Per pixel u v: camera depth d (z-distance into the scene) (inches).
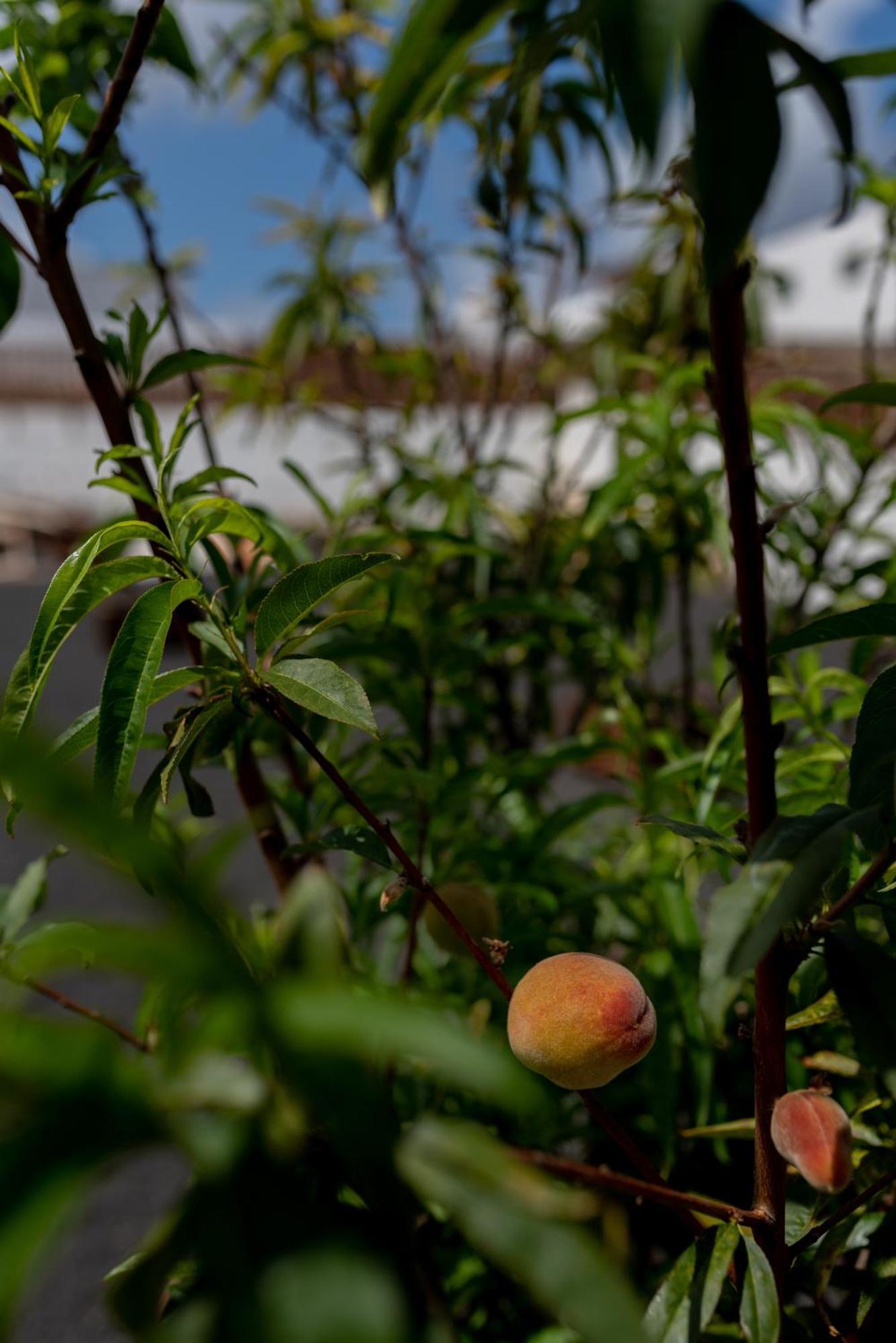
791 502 14.2
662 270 51.9
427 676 32.1
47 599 17.2
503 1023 32.0
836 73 10.2
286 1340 6.8
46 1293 40.7
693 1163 31.6
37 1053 7.2
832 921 14.7
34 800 6.3
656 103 8.9
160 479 20.0
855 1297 21.1
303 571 16.6
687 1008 29.7
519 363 67.7
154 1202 47.4
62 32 30.4
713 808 28.1
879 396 17.4
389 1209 8.4
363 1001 8.0
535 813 40.3
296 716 27.6
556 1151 33.0
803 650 31.3
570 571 52.1
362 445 57.5
